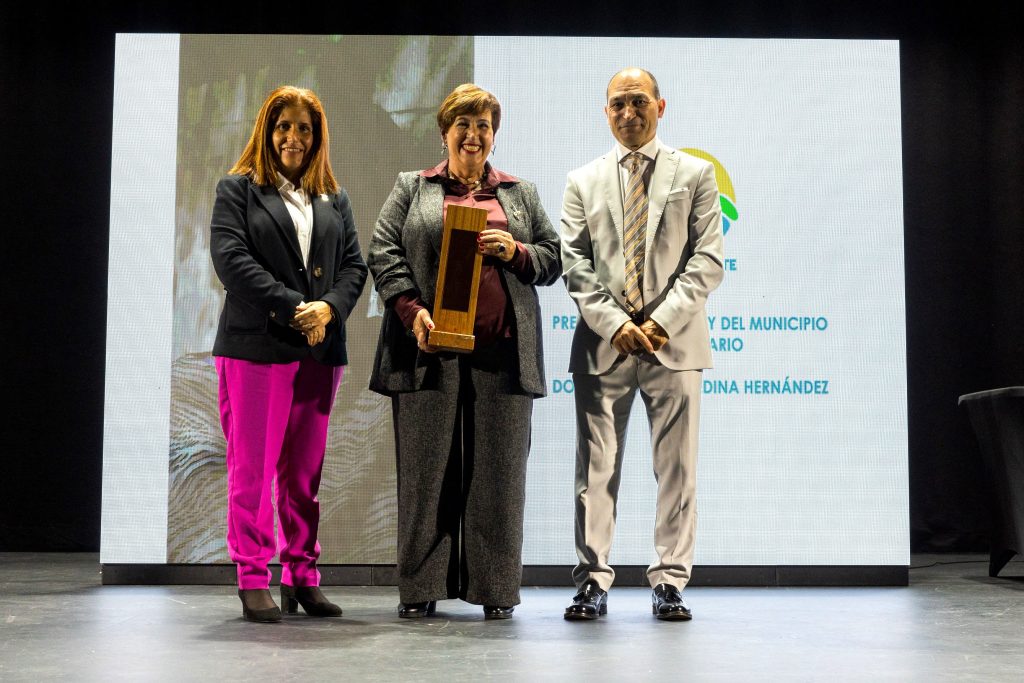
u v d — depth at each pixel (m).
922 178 5.10
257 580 2.71
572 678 1.95
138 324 3.62
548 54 3.68
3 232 5.08
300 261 2.71
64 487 5.03
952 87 5.10
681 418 2.84
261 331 2.63
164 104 3.65
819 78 3.68
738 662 2.13
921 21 5.09
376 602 3.15
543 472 3.62
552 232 2.95
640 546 3.60
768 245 3.65
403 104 3.67
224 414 2.75
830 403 3.63
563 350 3.63
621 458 2.93
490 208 2.86
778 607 3.05
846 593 3.40
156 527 3.58
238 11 4.98
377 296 3.63
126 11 5.09
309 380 2.76
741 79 3.68
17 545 5.00
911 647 2.33
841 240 3.65
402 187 2.92
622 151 2.95
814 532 3.61
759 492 3.61
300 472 2.79
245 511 2.68
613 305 2.79
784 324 3.64
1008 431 3.70
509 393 2.77
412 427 2.77
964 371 5.04
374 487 3.61
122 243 3.63
